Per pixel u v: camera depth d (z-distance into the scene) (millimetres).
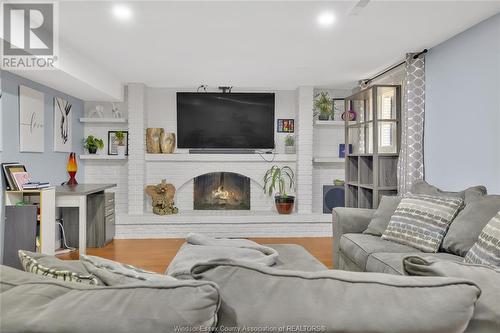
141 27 3053
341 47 3631
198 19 2885
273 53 3830
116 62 4191
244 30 3135
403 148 3945
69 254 4277
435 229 2486
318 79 5117
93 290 673
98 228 4609
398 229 2682
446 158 3404
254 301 680
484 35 2916
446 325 642
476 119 3008
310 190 5566
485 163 2906
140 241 4961
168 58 4008
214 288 645
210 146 5719
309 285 695
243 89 5793
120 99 5297
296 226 5344
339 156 5797
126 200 5668
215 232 5242
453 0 2555
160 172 5613
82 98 5227
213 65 4328
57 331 595
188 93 5672
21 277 776
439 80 3514
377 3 2605
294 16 2836
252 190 5840
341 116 5852
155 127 5742
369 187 4223
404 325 636
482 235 2018
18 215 3377
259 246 2250
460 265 816
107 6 2639
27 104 3832
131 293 648
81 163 5473
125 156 5441
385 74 4527
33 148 3971
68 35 3248
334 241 3373
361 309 651
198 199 5875
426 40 3408
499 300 717
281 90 5855
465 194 2625
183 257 1983
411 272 847
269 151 5809
